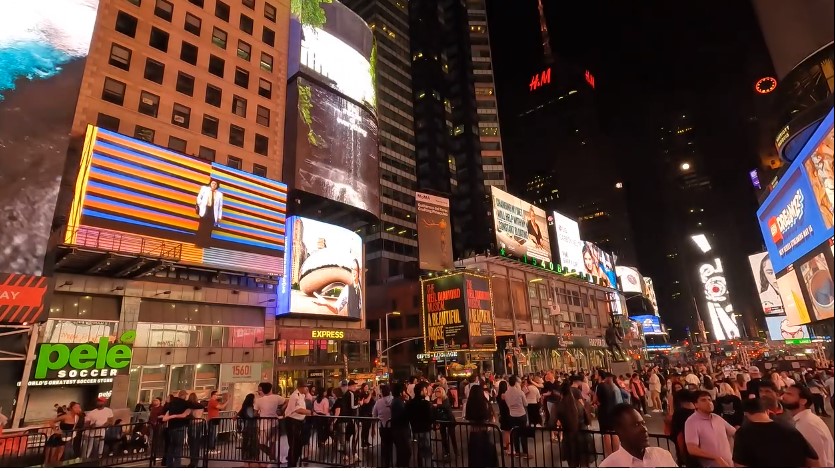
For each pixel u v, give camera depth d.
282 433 13.55
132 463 14.91
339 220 55.62
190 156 33.91
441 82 118.50
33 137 26.27
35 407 24.59
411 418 12.13
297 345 41.69
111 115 32.56
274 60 45.66
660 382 24.83
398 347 63.75
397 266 85.88
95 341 27.97
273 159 42.69
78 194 27.81
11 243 24.22
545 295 66.06
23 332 23.89
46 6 28.61
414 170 100.06
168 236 31.30
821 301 8.80
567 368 63.34
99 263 27.62
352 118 53.56
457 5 130.50
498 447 14.43
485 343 49.31
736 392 13.97
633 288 116.69
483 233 108.06
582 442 10.53
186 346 32.44
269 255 37.34
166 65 36.75
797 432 4.91
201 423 14.52
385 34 104.50
